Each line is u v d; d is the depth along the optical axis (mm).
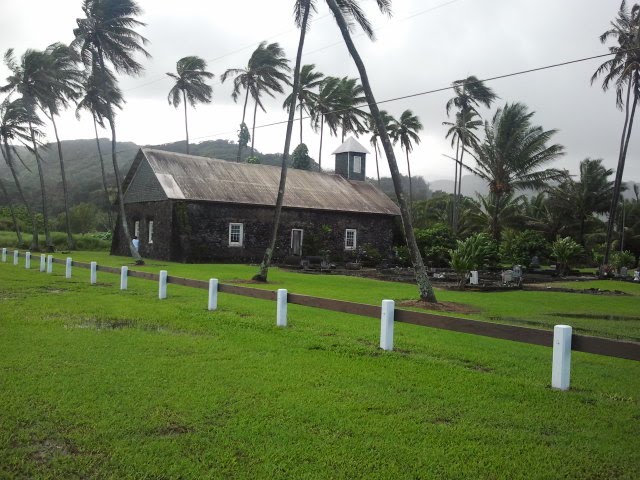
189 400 5234
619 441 4504
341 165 44375
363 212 37875
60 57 38312
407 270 30125
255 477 3732
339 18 14211
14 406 4957
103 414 4820
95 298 12852
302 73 51750
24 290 14344
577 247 30719
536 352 8336
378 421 4805
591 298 18062
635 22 30969
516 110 40188
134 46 29422
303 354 7352
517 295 18250
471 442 4402
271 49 51188
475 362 7395
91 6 28578
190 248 29859
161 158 32688
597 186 49094
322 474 3787
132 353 7129
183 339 8180
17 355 6836
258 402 5238
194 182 31875
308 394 5520
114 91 33500
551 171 41000
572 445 4398
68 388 5516
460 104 48094
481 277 27000
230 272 23281
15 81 36781
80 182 103812
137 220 34125
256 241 32844
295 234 36938
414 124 54938
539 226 49906
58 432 4430
